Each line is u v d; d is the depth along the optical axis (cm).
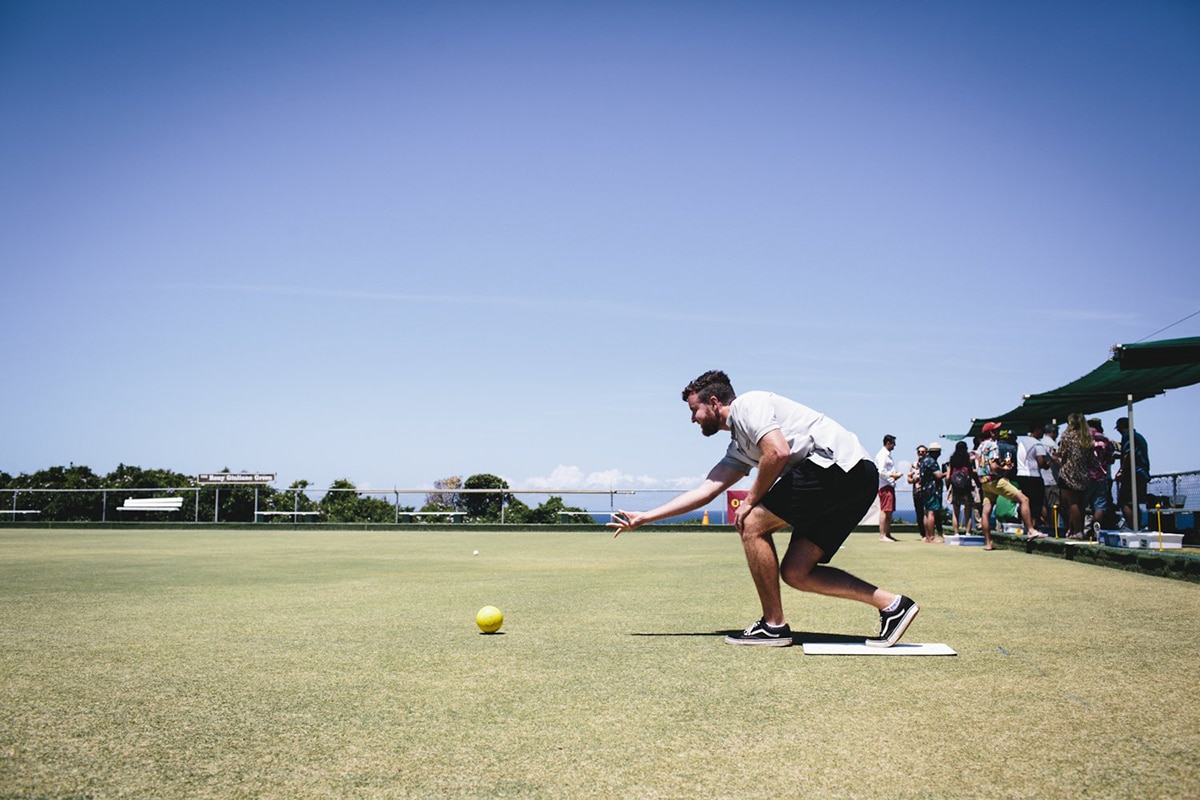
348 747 264
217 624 513
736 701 318
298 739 272
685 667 380
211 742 269
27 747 264
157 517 2461
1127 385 1154
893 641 416
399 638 461
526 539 1755
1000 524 1428
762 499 425
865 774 236
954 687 336
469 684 348
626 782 232
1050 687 335
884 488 1496
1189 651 405
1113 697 318
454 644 441
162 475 2647
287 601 630
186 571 903
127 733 279
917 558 1007
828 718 293
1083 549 923
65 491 2483
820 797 219
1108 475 1058
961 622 497
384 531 2258
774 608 436
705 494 451
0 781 234
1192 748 256
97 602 624
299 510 2398
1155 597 611
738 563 1016
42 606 601
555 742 268
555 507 2248
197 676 364
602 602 621
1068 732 273
